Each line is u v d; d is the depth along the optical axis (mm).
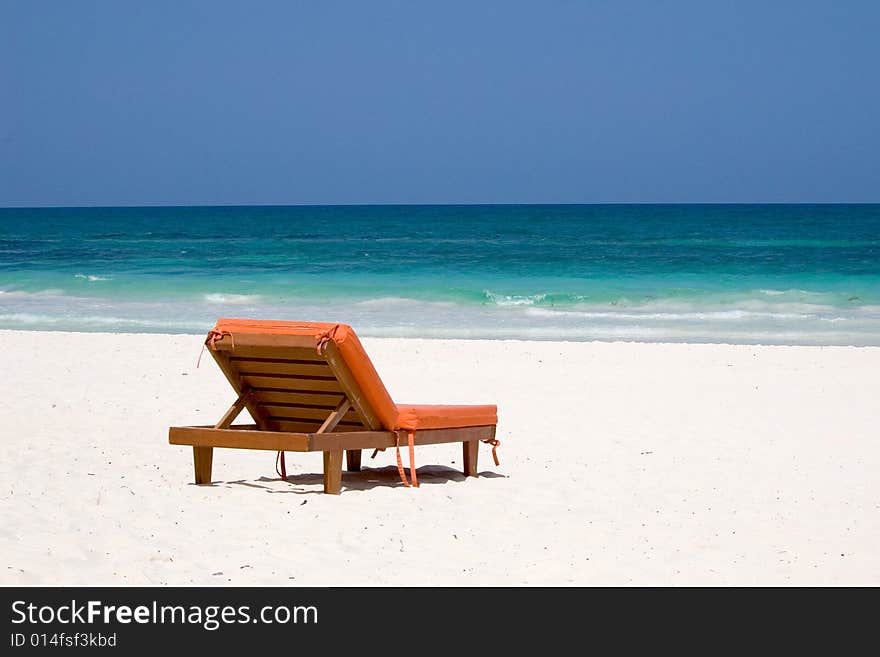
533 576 5988
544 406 13078
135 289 32281
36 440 9898
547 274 37250
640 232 64938
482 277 36406
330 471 7824
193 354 17203
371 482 8531
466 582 5840
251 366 8188
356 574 5895
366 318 26078
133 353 17281
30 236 65625
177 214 114688
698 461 9766
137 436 10375
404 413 8305
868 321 25406
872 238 56594
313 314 26875
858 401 13656
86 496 7465
